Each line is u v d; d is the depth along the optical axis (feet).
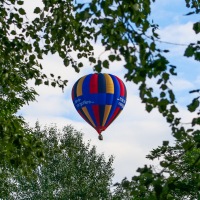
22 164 85.40
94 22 57.62
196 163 43.96
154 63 44.93
